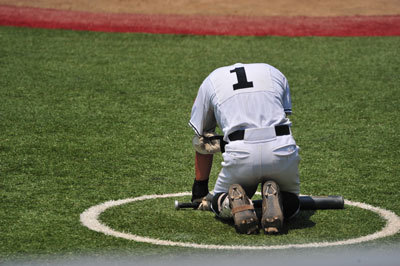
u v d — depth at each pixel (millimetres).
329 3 58812
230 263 11703
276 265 11297
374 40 43719
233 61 37875
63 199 16672
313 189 17953
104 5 56938
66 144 22562
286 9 57031
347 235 13703
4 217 15070
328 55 39344
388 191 17766
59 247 12914
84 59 37344
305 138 23922
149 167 20078
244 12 55781
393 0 59625
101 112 27188
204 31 46625
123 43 42062
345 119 26672
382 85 32344
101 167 19969
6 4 54969
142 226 14359
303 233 13820
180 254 12367
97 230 14086
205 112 14906
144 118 26406
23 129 24375
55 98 29266
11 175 18938
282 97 14734
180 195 17188
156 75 34188
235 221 13609
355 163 20766
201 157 15383
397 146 22844
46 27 46125
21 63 35812
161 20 50781
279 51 40594
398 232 13984
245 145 13742
